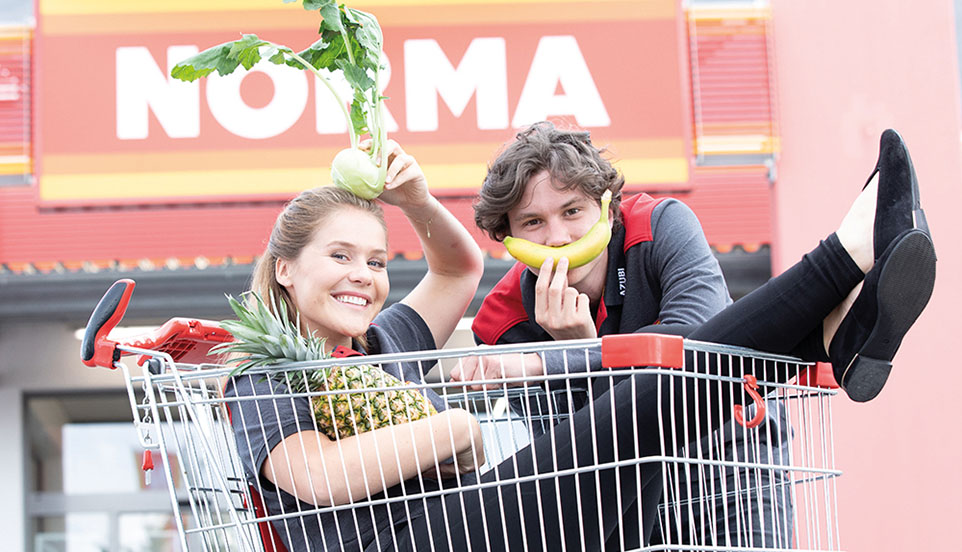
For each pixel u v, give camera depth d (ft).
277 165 21.06
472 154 20.99
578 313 7.83
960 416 19.85
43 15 21.09
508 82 21.16
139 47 21.15
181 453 6.66
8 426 26.76
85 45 21.12
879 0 21.54
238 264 22.12
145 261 21.49
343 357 7.14
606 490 6.61
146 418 6.75
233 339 7.66
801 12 22.11
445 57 21.18
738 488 6.92
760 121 21.99
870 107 21.48
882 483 20.12
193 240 21.45
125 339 6.93
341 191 7.75
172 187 21.04
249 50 7.46
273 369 6.53
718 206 22.13
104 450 27.02
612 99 21.15
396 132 20.97
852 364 6.41
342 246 7.52
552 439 6.45
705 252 8.52
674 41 21.29
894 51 21.35
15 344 27.12
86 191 20.97
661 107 21.15
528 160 8.21
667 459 6.32
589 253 7.96
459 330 24.41
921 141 20.83
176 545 26.66
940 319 20.11
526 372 7.66
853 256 6.33
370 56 7.39
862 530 20.10
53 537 26.55
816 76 21.97
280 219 7.75
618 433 6.59
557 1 21.33
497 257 21.98
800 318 6.44
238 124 21.13
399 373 8.01
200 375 6.64
